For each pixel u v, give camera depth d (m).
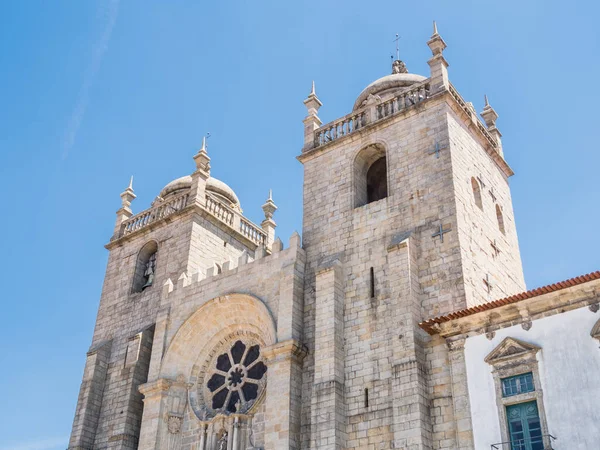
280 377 33.56
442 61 39.28
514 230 41.56
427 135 37.25
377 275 34.44
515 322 27.31
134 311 46.22
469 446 26.55
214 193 54.56
